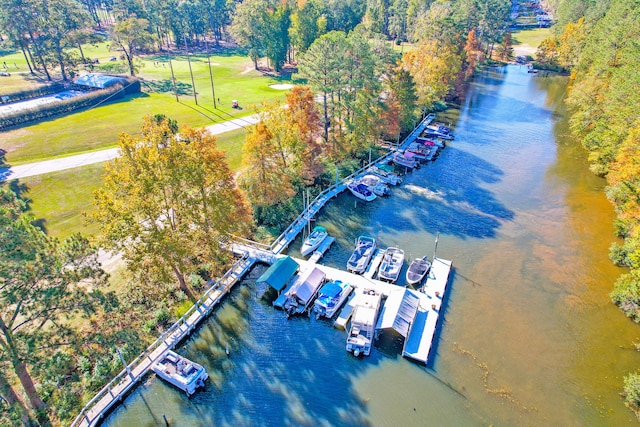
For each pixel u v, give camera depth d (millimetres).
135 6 140125
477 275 44469
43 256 25344
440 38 100750
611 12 90312
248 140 50219
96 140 68438
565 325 38156
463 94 111000
